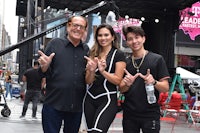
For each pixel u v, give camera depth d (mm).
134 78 3584
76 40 3752
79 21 3715
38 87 11180
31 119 11023
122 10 21734
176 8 21297
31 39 4102
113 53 3701
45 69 3609
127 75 3590
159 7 21219
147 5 20812
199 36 28141
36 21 18969
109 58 3680
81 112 3787
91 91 3652
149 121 3711
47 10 21531
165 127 11461
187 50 28109
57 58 3705
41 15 17750
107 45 3736
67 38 3852
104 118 3486
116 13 7926
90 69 3500
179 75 15438
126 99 3803
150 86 3582
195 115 13500
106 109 3533
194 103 14305
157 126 3732
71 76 3680
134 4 20641
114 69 3668
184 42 27969
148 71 3594
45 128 3725
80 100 3750
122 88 3701
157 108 3764
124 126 3857
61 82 3664
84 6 21109
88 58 3592
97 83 3613
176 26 21891
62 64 3693
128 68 3836
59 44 3750
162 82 3701
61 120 3760
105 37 3713
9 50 3869
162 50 22188
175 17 21781
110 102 3576
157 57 3781
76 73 3705
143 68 3764
